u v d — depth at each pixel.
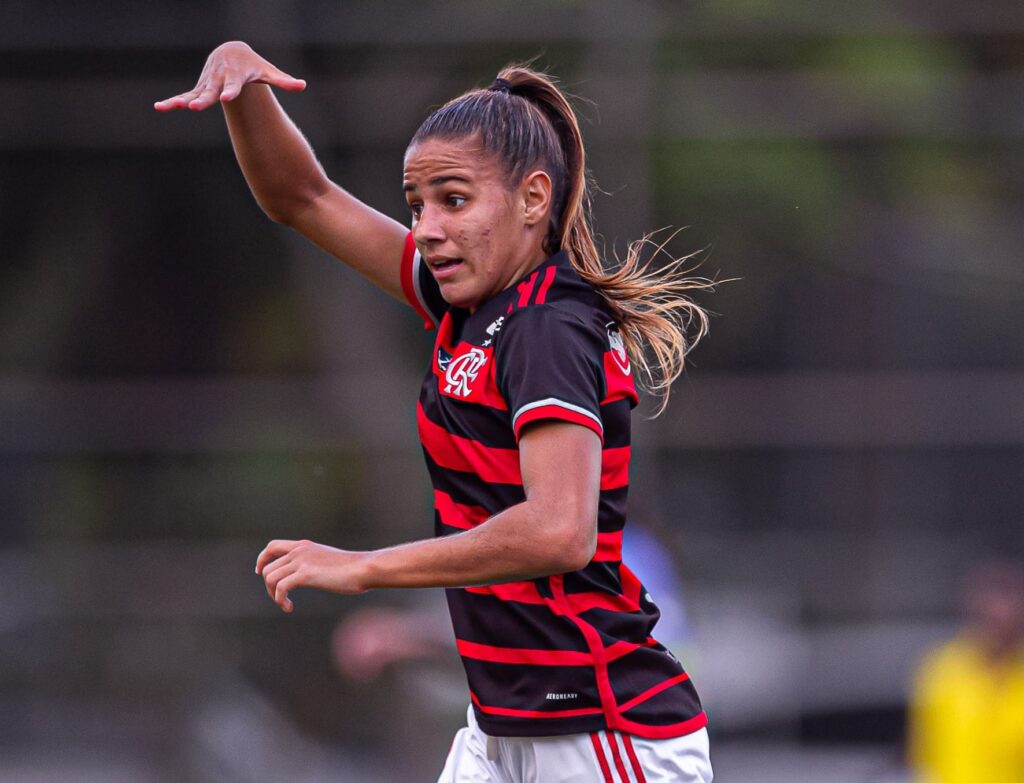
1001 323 57.81
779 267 57.53
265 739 42.00
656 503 47.22
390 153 52.03
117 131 50.19
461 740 11.39
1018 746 28.30
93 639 45.94
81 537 49.00
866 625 47.75
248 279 56.69
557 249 11.03
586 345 10.24
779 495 50.09
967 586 48.59
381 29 52.34
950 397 48.31
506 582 9.80
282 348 57.31
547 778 10.56
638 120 49.78
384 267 12.22
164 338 56.91
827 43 54.19
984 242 57.47
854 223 57.34
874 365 57.88
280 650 44.88
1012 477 49.44
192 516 49.78
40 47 51.94
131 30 52.75
